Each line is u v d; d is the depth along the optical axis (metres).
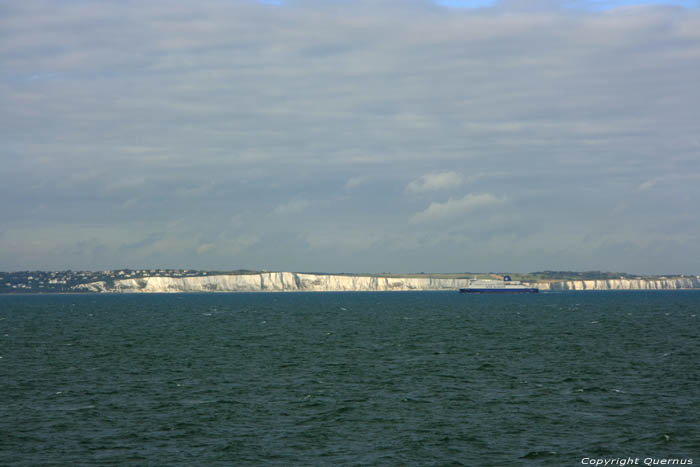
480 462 39.69
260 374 69.44
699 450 41.66
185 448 42.44
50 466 39.00
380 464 39.34
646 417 49.53
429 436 44.97
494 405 53.81
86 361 80.00
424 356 83.88
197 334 119.00
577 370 71.06
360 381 65.00
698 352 86.38
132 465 39.22
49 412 51.72
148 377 67.75
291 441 43.91
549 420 48.94
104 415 50.78
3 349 93.31
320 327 136.62
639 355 83.62
